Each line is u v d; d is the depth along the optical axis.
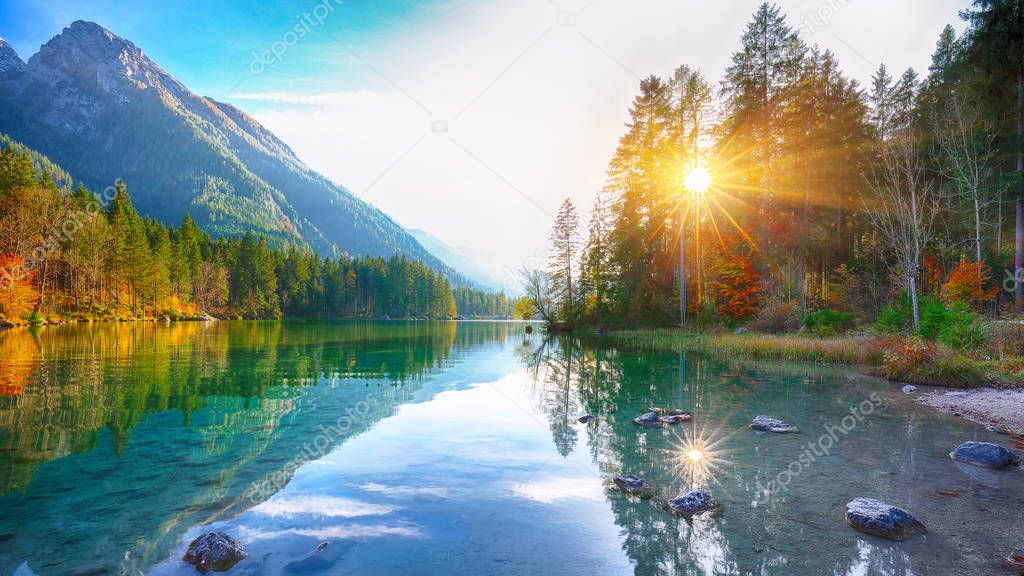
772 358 21.14
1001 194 23.94
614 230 41.81
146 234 69.38
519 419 9.67
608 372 17.38
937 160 27.69
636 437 8.33
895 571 3.88
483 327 79.44
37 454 6.99
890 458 7.10
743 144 33.66
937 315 18.02
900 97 39.38
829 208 33.75
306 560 4.01
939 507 5.26
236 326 56.62
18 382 13.13
